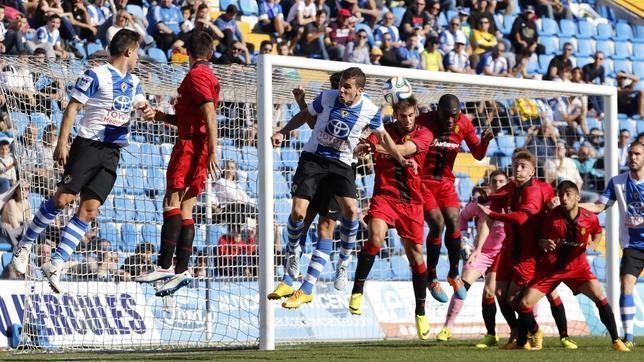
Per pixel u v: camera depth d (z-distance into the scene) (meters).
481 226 30.47
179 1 50.91
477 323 38.06
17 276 34.12
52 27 44.09
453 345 30.41
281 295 24.39
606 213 35.34
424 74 32.12
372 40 55.47
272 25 54.09
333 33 52.50
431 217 28.11
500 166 48.78
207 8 47.91
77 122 33.53
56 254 22.53
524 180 27.34
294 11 53.22
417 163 26.84
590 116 55.62
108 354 27.86
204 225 33.88
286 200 37.91
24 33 43.44
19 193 36.38
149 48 47.72
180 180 22.75
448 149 27.98
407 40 54.19
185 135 22.69
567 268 27.42
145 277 22.94
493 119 49.56
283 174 38.16
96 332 31.41
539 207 26.94
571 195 26.64
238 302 33.56
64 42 45.41
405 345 30.58
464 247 37.06
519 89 35.00
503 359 23.22
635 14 68.06
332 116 23.55
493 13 61.25
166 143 35.81
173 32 48.69
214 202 33.91
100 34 46.19
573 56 63.22
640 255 30.31
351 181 24.19
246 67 30.72
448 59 55.06
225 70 30.95
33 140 31.50
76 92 21.80
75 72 31.83
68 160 22.36
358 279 26.31
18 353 28.80
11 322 31.06
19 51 42.72
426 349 27.92
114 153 22.59
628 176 30.53
